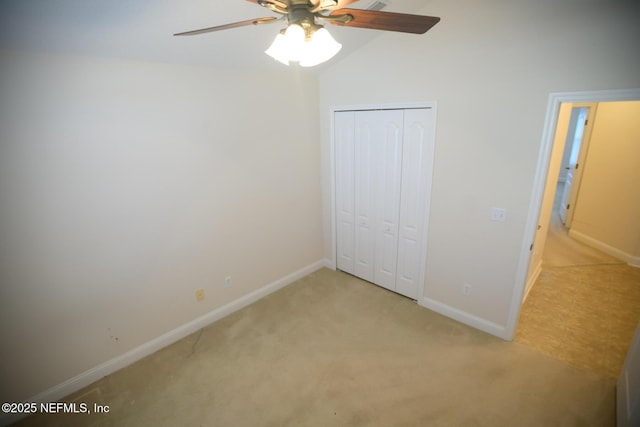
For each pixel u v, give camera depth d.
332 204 3.86
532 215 2.38
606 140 4.32
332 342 2.78
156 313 2.71
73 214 2.17
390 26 1.30
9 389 2.12
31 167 1.96
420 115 2.82
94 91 2.10
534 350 2.61
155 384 2.39
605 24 1.85
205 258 2.95
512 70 2.23
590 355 2.54
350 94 3.27
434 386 2.29
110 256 2.38
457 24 2.39
